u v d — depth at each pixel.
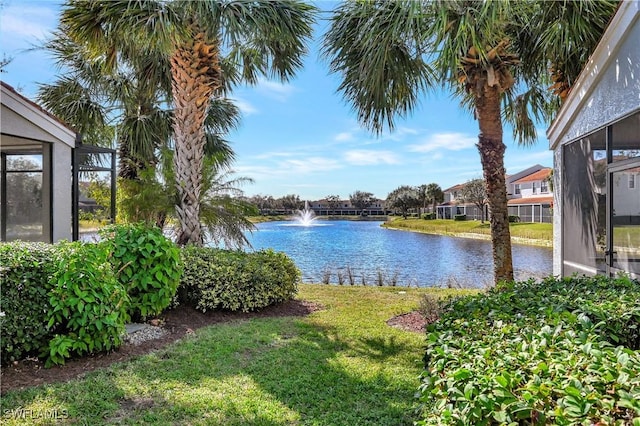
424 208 49.66
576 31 4.89
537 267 13.01
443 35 4.05
